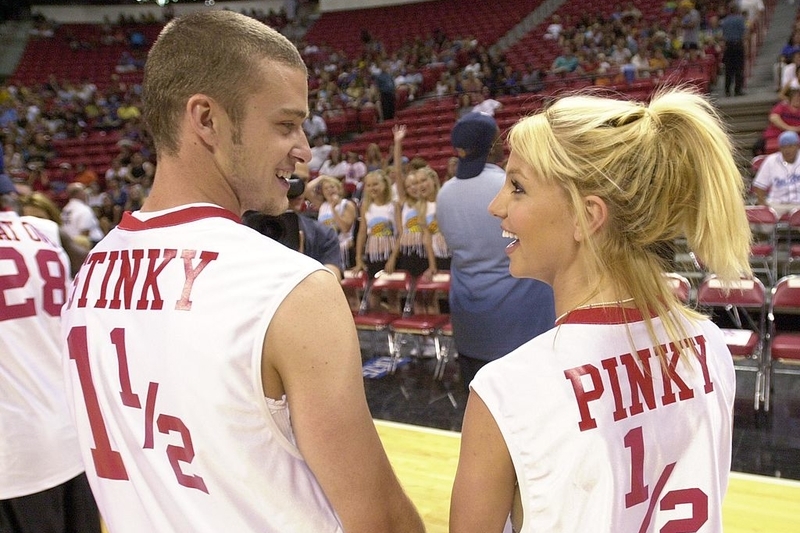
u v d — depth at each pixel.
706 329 0.87
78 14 20.20
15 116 14.09
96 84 17.34
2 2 19.92
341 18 18.23
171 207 0.84
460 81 12.45
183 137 0.82
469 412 0.77
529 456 0.72
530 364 0.76
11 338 1.63
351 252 6.55
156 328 0.78
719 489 0.81
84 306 0.88
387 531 0.81
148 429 0.80
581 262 0.81
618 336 0.77
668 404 0.78
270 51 0.79
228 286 0.75
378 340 6.17
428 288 5.23
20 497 1.65
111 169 11.55
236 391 0.74
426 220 5.54
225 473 0.76
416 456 3.51
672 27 11.65
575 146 0.78
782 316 5.18
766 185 5.69
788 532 2.59
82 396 0.88
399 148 5.95
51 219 2.25
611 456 0.72
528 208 0.81
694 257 0.85
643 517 0.76
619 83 9.95
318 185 6.44
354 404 0.76
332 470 0.77
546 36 13.65
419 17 17.28
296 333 0.74
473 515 0.76
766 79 10.23
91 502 1.81
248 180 0.83
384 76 12.07
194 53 0.78
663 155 0.77
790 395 4.19
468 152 2.07
